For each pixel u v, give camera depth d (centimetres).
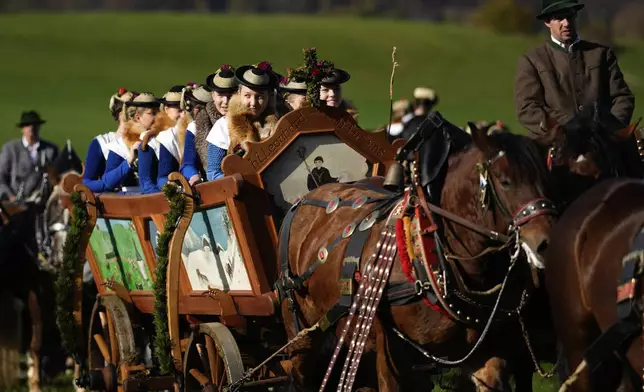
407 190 933
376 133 1162
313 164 1134
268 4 18900
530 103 1094
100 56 8438
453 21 16488
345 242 992
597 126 891
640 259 736
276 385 1104
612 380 795
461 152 906
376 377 1062
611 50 1102
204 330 1114
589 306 791
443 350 909
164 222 1162
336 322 998
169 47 8756
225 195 1074
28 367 1582
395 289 913
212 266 1146
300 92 1245
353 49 8844
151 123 1420
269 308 1061
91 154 1436
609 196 798
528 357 988
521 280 899
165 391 1205
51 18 10119
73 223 1272
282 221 1097
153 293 1146
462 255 886
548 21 1110
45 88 7362
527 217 822
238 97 1188
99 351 1340
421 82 7919
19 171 2203
